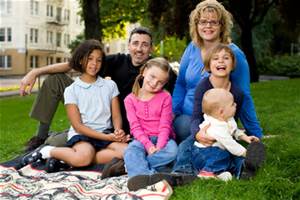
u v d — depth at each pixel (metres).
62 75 5.64
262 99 11.76
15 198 3.77
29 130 8.72
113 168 4.45
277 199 3.66
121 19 29.16
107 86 5.14
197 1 18.44
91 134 4.87
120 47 62.00
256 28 30.80
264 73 33.31
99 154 4.85
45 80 5.62
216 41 4.74
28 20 51.94
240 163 4.10
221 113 4.09
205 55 4.51
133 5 28.11
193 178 3.91
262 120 7.96
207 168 4.06
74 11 60.16
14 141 7.23
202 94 4.33
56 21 56.16
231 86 4.41
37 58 54.06
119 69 5.37
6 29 51.62
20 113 12.76
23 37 51.44
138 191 3.71
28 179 4.37
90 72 5.05
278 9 20.91
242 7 19.94
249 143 4.11
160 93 4.65
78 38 49.19
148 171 4.14
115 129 5.07
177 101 5.01
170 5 19.42
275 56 35.94
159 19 20.25
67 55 59.44
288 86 15.62
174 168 4.20
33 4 52.62
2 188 4.03
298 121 7.76
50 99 5.62
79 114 5.00
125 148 4.61
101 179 4.44
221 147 4.13
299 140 5.70
